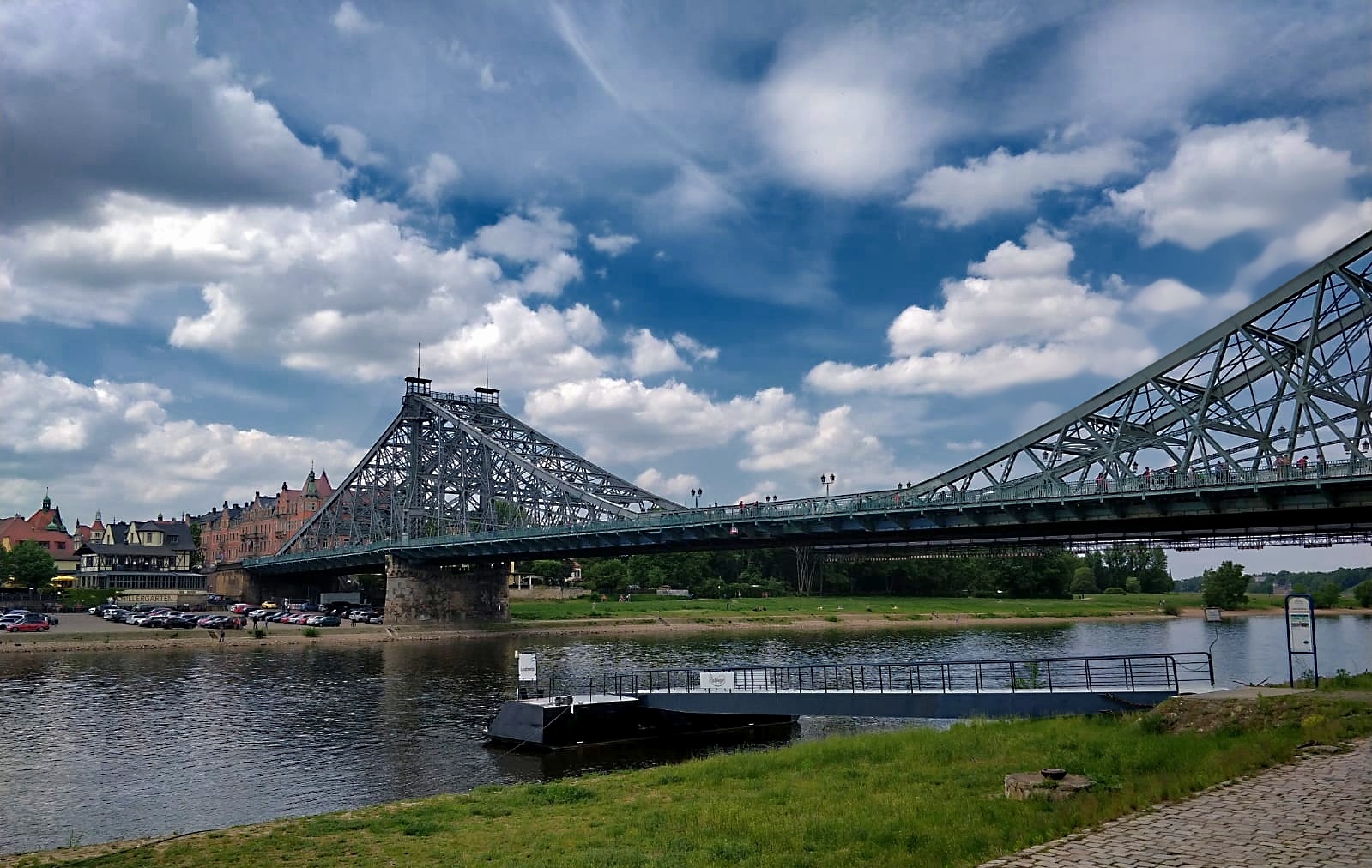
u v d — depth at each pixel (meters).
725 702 47.12
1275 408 58.31
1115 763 24.97
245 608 149.12
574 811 26.64
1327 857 14.62
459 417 164.62
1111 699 38.84
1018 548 82.31
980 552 84.00
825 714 44.69
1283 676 64.25
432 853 22.69
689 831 21.66
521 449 155.38
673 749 45.44
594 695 50.06
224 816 36.41
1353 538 66.12
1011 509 69.56
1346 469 52.47
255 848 24.42
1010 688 45.28
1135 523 67.06
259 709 62.16
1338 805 17.56
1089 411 68.50
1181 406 62.88
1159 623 149.25
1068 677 65.00
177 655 98.50
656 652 101.19
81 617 136.88
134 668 86.31
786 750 33.34
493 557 134.38
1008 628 140.88
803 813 22.62
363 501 182.62
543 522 137.75
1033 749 28.72
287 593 192.88
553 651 104.00
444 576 145.50
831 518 79.81
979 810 20.91
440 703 64.12
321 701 65.81
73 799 39.31
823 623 151.50
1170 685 40.72
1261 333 60.00
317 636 119.12
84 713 61.00
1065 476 69.12
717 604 176.88
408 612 142.00
